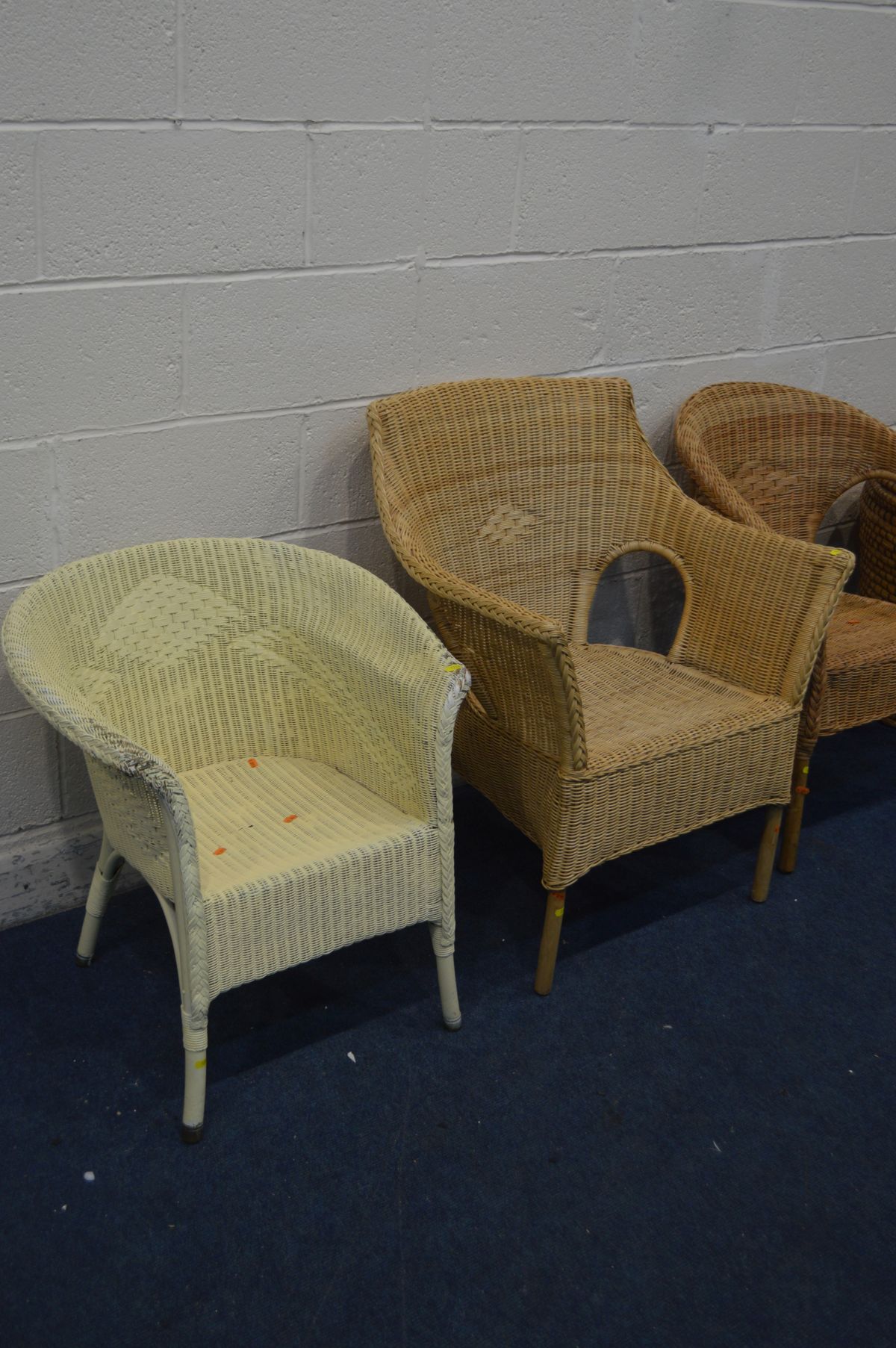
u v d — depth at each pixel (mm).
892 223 2746
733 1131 1797
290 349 2037
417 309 2160
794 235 2607
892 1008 2053
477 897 2279
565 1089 1854
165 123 1775
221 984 1643
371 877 1726
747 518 2238
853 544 3074
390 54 1941
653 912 2260
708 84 2330
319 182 1956
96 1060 1862
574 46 2131
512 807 2031
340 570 1901
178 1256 1567
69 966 2049
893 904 2311
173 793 1491
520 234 2225
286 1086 1834
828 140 2551
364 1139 1750
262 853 1717
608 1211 1659
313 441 2129
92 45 1676
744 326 2637
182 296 1893
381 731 1836
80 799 2129
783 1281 1574
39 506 1891
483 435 2188
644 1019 1999
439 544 2148
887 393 2973
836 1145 1784
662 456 2646
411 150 2031
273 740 2010
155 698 1912
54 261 1761
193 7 1732
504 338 2299
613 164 2283
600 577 2371
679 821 2023
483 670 1968
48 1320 1482
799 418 2582
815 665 2170
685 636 2283
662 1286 1560
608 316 2420
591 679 2227
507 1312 1517
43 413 1836
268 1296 1521
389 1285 1544
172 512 2023
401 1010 1996
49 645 1700
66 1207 1626
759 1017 2018
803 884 2357
